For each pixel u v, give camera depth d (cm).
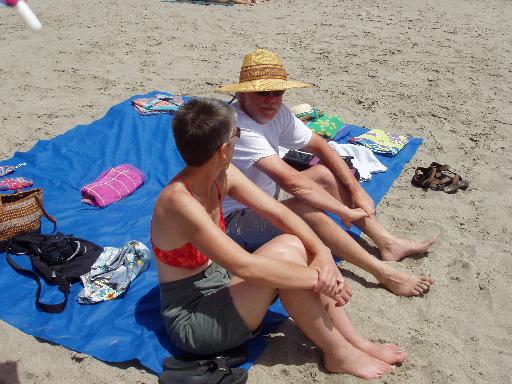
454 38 906
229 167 280
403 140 522
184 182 248
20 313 307
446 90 678
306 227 281
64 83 671
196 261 260
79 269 333
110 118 555
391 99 647
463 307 324
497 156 513
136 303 315
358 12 1088
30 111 591
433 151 520
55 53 781
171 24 957
